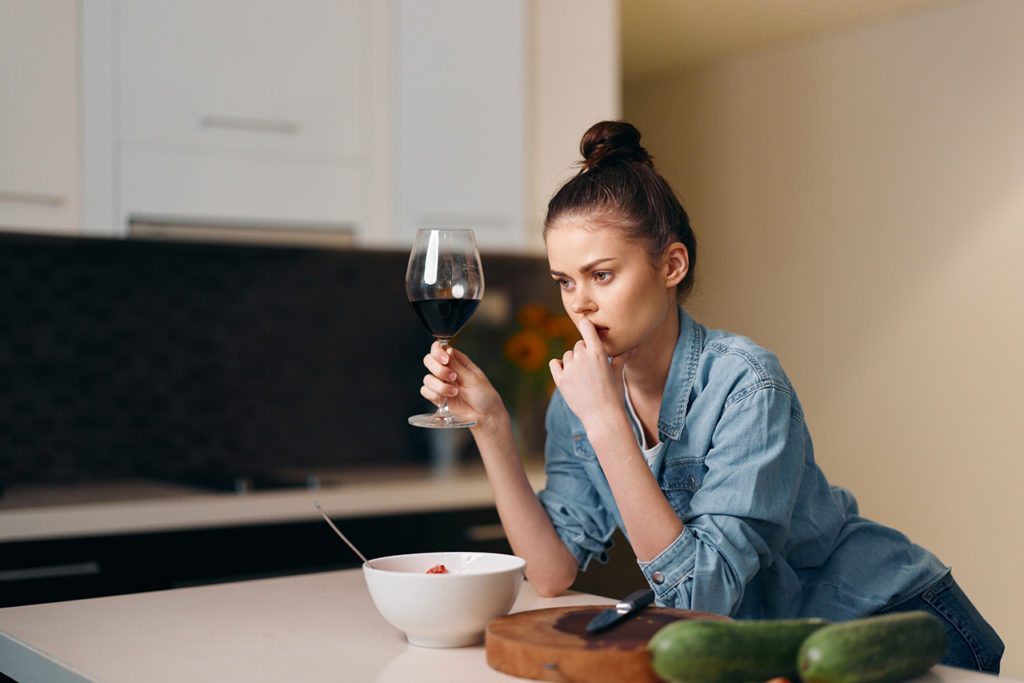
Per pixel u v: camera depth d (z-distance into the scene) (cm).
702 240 514
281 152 273
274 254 324
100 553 233
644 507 117
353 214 283
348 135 282
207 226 265
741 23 433
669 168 534
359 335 343
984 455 400
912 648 84
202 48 262
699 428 131
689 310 516
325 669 97
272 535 253
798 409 131
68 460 296
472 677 93
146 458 308
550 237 131
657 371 139
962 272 407
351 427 340
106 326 302
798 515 135
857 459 446
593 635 93
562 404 151
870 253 439
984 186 399
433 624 102
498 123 302
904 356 428
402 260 349
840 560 140
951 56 408
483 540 279
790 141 470
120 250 304
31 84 242
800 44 464
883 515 437
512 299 358
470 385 136
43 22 244
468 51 297
